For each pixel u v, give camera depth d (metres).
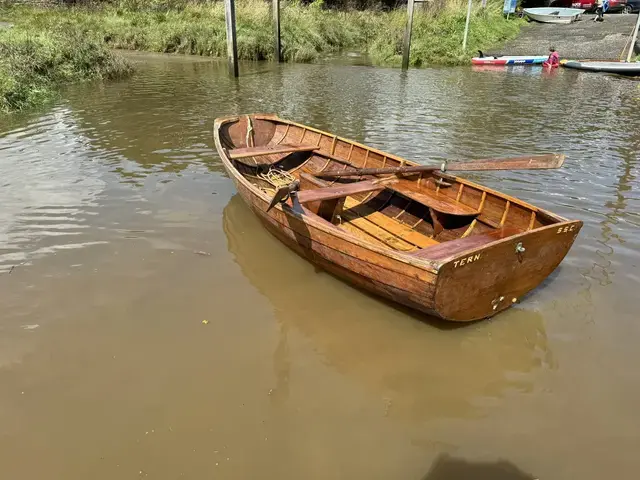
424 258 4.36
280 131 9.45
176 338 4.68
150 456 3.52
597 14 33.44
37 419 3.81
